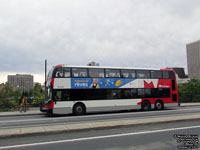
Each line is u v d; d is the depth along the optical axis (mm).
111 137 7551
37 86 70000
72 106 17641
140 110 21953
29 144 6637
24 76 182250
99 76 18984
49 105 17188
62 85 17625
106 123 9922
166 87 21750
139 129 9031
